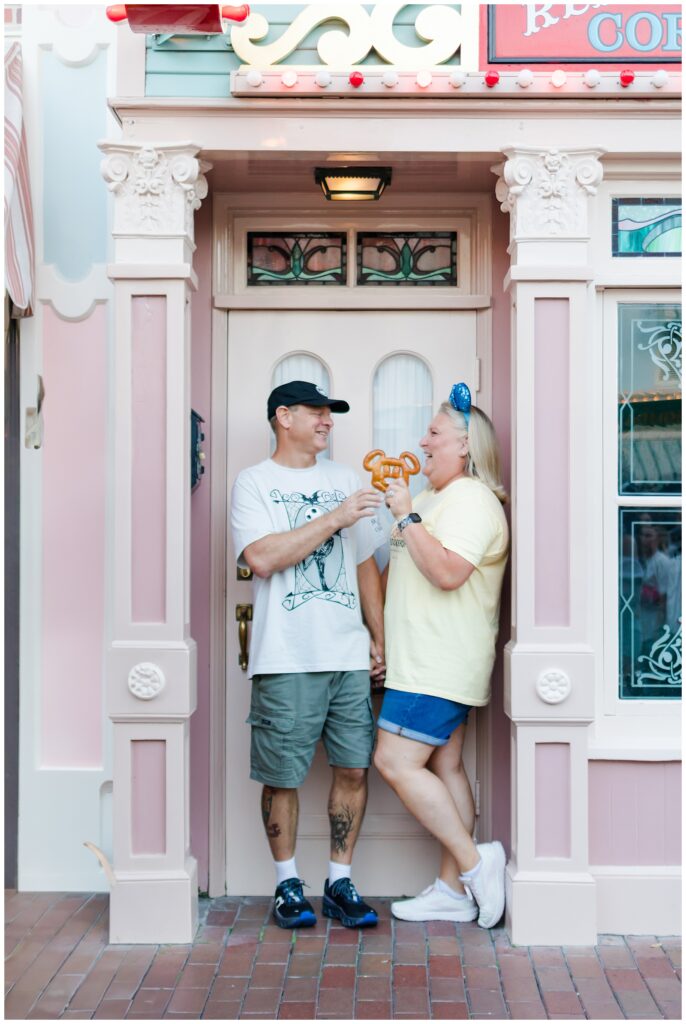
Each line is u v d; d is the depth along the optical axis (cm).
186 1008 294
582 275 339
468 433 359
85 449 386
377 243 396
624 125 343
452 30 342
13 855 386
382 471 366
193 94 344
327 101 338
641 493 364
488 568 349
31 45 385
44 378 386
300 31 340
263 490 355
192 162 340
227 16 331
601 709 362
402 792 348
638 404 364
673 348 363
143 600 344
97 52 386
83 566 386
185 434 347
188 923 339
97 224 386
